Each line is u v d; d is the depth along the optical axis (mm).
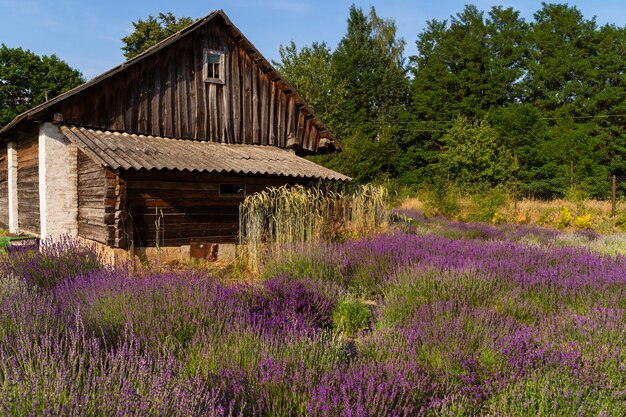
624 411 3494
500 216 20703
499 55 46969
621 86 38812
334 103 34969
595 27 43594
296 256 8297
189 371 3783
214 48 13133
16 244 10875
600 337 4480
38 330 4031
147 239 10383
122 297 5207
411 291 6410
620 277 6402
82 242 10477
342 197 11727
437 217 21797
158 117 12188
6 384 2865
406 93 48062
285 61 34250
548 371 3920
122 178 9727
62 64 35250
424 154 42344
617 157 36594
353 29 48812
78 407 2783
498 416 3479
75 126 11055
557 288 6320
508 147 36312
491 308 5609
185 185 10891
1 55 33156
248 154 12328
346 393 3326
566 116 39688
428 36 49312
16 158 14508
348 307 6031
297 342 4219
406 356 4324
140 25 33500
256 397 3385
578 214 21578
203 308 5090
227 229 11531
